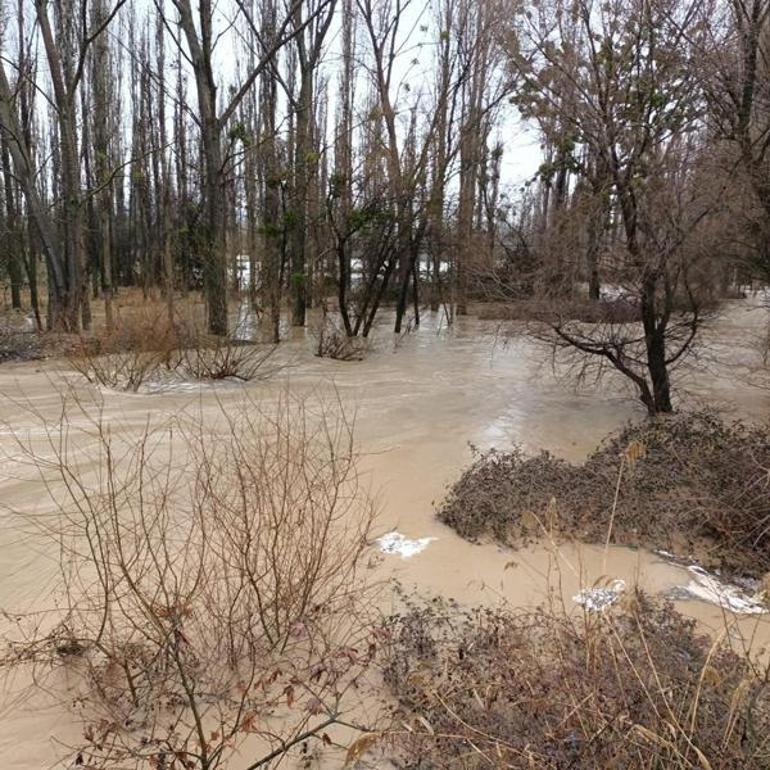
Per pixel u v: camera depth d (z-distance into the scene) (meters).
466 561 4.03
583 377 8.44
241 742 2.48
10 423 6.50
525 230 8.70
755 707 2.25
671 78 7.09
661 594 3.69
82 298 13.38
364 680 2.86
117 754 2.29
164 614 2.67
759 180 6.92
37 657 2.90
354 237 17.02
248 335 13.57
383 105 14.62
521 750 2.17
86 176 18.62
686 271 7.05
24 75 12.79
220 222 12.27
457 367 10.99
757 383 9.00
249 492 3.74
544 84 7.43
